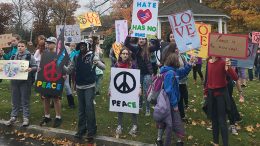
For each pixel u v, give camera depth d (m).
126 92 6.09
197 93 9.43
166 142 5.34
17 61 6.78
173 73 5.32
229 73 5.23
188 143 5.85
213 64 5.36
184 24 5.91
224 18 23.08
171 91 5.29
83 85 6.02
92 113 6.08
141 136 6.18
